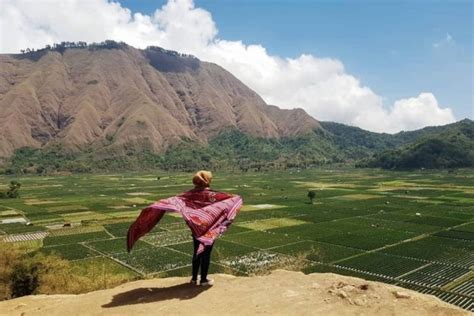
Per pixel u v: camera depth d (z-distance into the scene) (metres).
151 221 11.34
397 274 72.88
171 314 10.11
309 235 103.19
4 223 120.38
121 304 11.04
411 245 93.62
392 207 148.00
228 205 11.57
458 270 75.19
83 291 28.08
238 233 105.06
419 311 9.77
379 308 9.98
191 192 11.66
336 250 88.56
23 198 174.75
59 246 92.06
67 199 170.88
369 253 86.38
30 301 12.79
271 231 107.81
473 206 149.00
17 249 32.72
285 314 9.84
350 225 116.31
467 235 103.88
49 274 30.95
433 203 156.75
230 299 10.80
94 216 130.75
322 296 10.78
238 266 74.00
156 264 77.81
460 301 60.22
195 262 11.84
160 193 190.38
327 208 146.12
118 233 105.62
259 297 10.81
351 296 10.59
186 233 105.69
